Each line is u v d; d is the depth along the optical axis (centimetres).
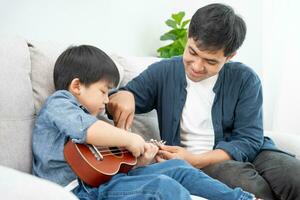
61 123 103
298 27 243
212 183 109
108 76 121
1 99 105
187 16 272
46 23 180
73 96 114
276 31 255
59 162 107
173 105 147
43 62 122
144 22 242
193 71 131
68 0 190
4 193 64
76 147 100
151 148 121
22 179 68
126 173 114
